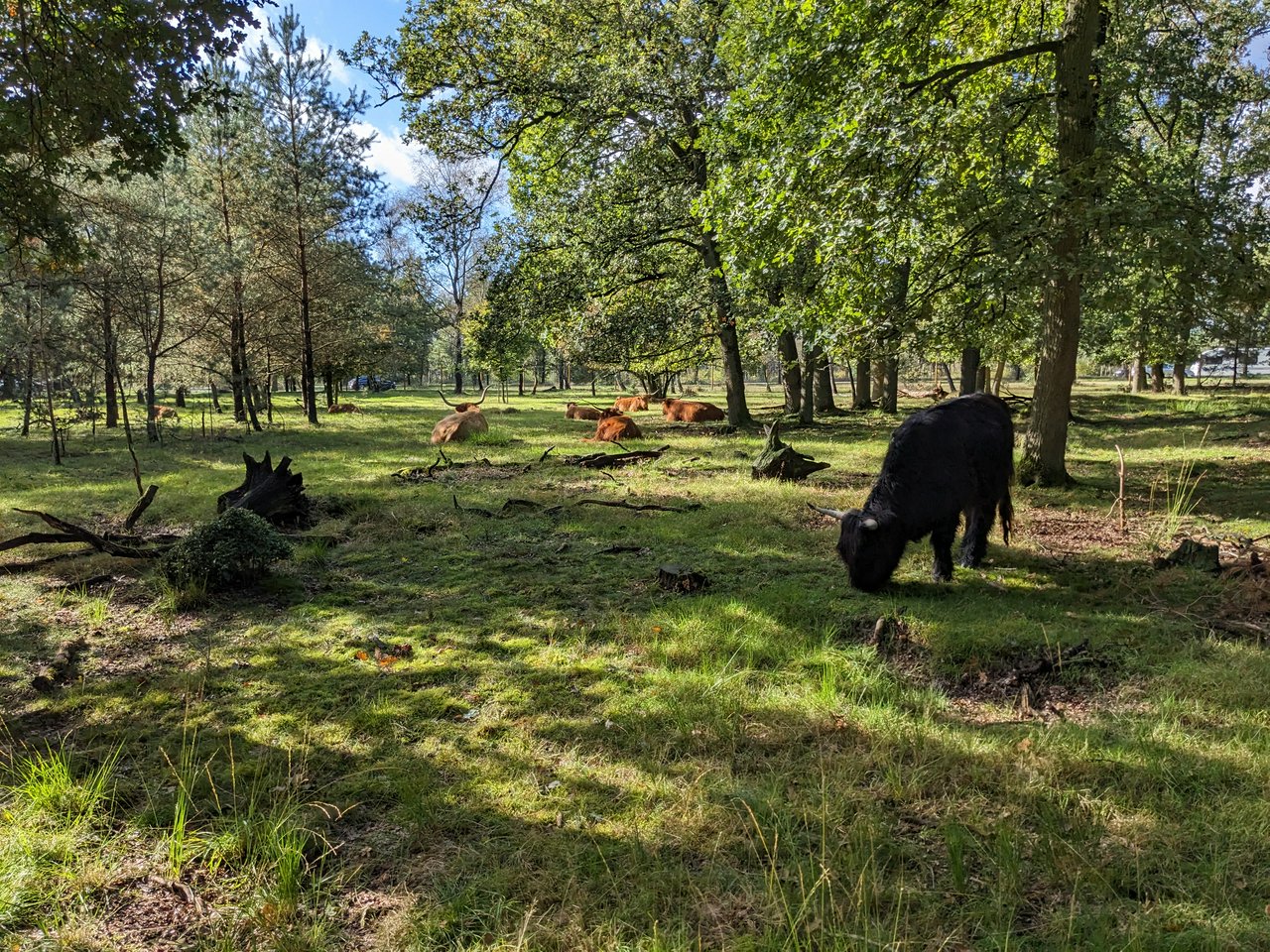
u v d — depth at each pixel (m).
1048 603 5.89
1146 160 10.30
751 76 13.43
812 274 15.01
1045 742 3.84
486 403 41.59
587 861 3.03
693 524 8.64
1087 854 2.96
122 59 6.22
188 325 22.84
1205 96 12.14
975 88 12.12
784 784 3.53
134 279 18.50
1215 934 2.48
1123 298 9.67
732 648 5.13
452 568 7.19
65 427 16.50
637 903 2.76
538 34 18.53
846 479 11.73
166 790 3.57
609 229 19.42
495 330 21.88
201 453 16.84
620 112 18.11
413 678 4.81
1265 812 3.14
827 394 28.25
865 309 11.30
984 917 2.66
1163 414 23.77
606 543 7.97
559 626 5.64
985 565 6.99
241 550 6.42
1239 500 9.57
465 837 3.23
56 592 6.57
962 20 12.02
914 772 3.58
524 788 3.56
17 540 7.10
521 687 4.65
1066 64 9.70
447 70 18.14
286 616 5.99
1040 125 11.01
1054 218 8.69
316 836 3.19
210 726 4.22
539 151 20.38
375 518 9.22
